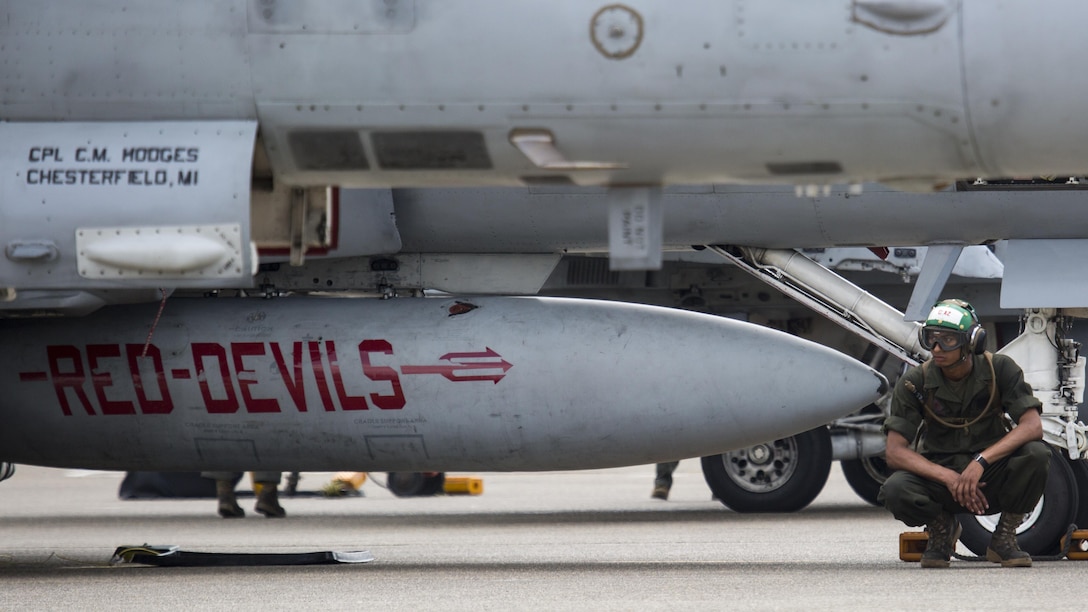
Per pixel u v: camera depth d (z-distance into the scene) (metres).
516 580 31.42
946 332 32.41
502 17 29.47
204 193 29.89
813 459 51.97
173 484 68.62
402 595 28.78
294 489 70.94
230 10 30.50
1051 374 38.47
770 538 42.12
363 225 39.69
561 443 37.88
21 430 38.72
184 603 27.89
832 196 40.69
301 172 31.03
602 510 57.66
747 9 28.89
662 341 38.12
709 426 37.94
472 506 61.69
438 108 29.78
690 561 35.59
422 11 29.75
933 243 41.12
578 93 29.34
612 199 30.97
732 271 52.06
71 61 30.88
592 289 52.53
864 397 38.38
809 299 43.06
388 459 38.34
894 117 28.72
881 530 44.62
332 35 30.03
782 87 28.86
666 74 29.06
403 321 38.41
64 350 38.31
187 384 37.97
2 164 30.33
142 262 29.91
